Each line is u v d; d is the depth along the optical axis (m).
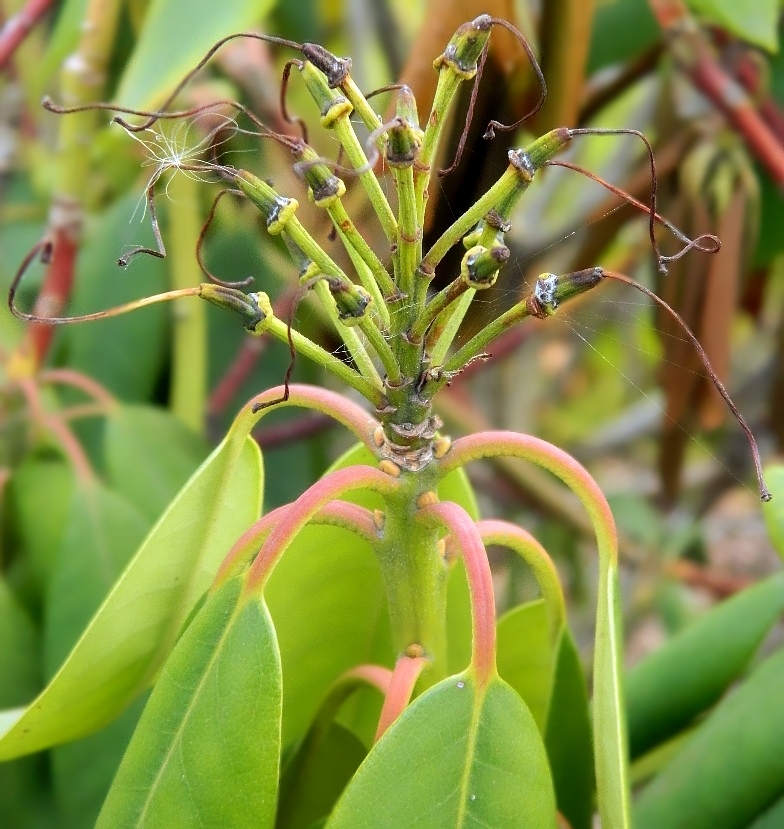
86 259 0.94
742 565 1.61
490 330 0.56
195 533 0.60
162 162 0.57
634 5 0.94
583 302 1.03
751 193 0.86
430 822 0.54
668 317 0.87
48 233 0.84
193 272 0.89
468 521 0.56
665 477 1.16
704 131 0.86
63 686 0.59
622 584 1.49
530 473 1.23
